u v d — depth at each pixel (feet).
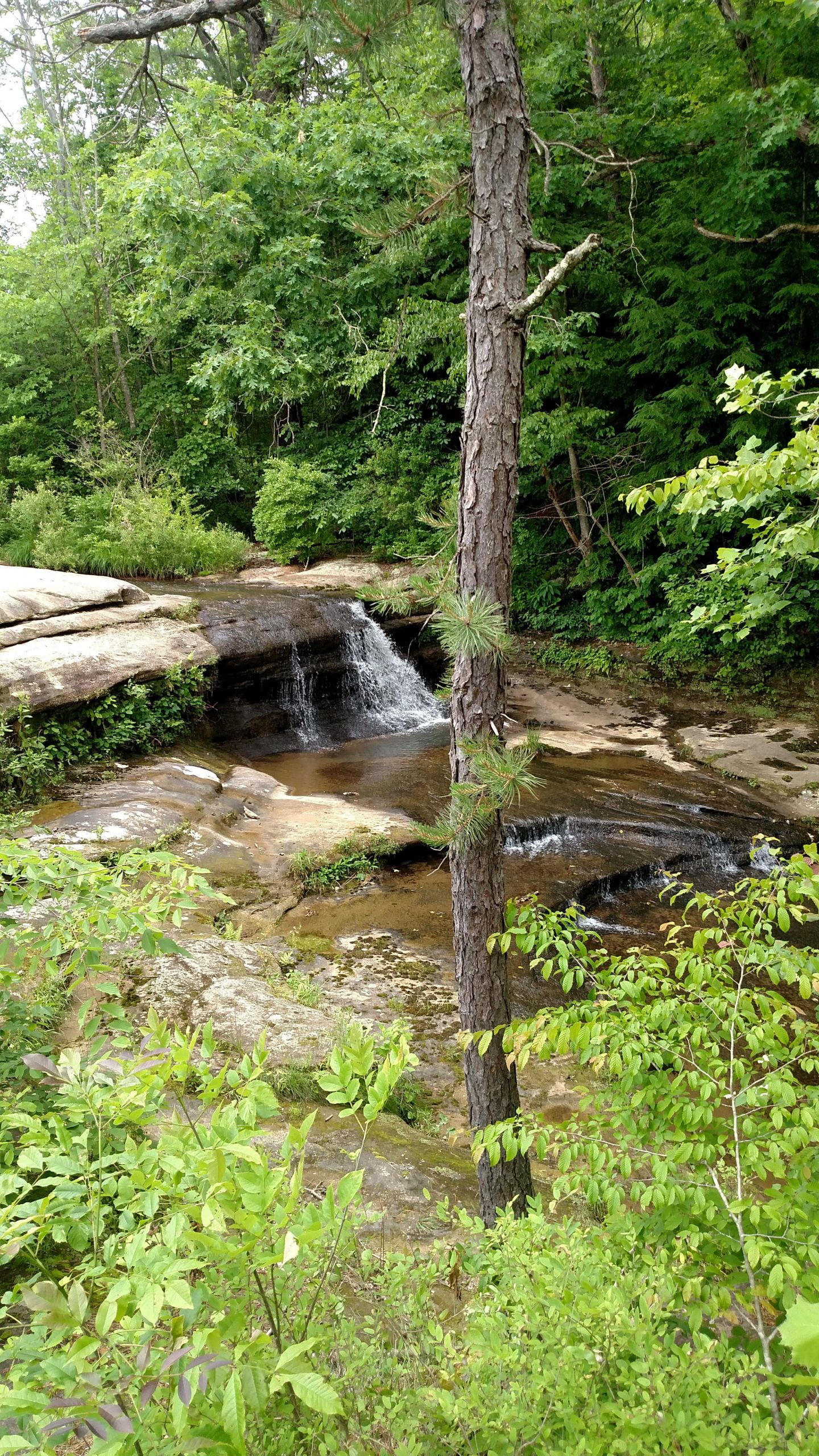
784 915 8.55
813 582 43.80
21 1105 8.22
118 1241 6.15
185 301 41.37
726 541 48.34
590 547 54.08
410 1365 5.91
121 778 32.22
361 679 47.60
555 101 46.32
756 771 38.65
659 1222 7.32
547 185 11.23
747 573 15.80
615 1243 7.14
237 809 32.01
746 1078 7.80
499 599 11.28
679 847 31.71
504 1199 11.94
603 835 32.50
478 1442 5.11
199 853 27.66
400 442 59.98
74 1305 4.41
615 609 52.11
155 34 20.03
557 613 55.31
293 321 39.83
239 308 42.19
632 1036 8.31
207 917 24.58
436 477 57.98
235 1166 4.97
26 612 36.19
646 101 44.65
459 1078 19.38
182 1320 4.69
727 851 31.91
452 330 33.14
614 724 45.98
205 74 69.77
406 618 50.44
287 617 45.14
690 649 47.78
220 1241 4.61
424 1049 20.34
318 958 24.20
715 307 45.39
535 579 56.65
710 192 45.32
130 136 22.65
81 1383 4.27
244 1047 17.38
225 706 41.47
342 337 38.27
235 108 38.58
